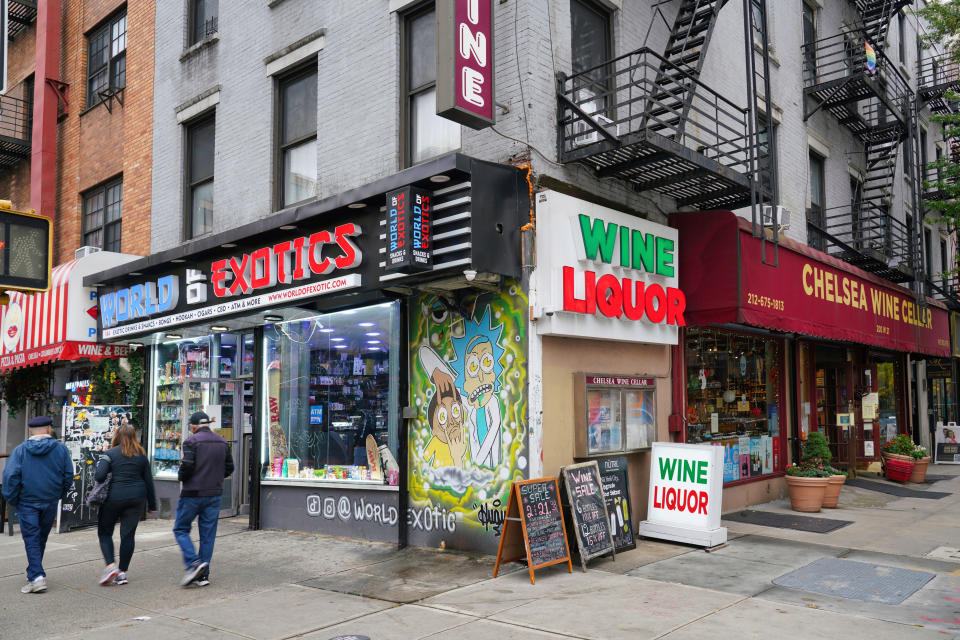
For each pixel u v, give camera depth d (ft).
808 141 45.52
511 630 18.30
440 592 22.07
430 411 28.35
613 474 27.07
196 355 40.27
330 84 33.35
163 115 42.98
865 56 44.29
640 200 30.89
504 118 27.04
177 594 22.76
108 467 24.16
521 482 23.50
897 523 32.24
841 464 48.06
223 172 38.42
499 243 25.07
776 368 41.14
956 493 42.34
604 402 28.45
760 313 30.99
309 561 26.86
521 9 26.84
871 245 49.44
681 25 32.89
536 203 26.00
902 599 20.34
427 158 29.94
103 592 23.17
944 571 23.53
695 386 34.01
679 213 31.73
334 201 27.53
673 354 32.37
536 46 26.76
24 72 56.13
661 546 27.43
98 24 50.16
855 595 20.77
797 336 41.60
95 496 23.75
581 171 28.09
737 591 21.29
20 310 44.80
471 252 24.09
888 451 48.26
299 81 35.78
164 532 34.14
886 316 44.29
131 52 46.24
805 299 35.06
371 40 31.76
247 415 38.81
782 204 41.60
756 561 24.98
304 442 33.30
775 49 42.83
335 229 28.02
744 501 36.55
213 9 41.04
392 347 30.07
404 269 24.89
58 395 49.14
